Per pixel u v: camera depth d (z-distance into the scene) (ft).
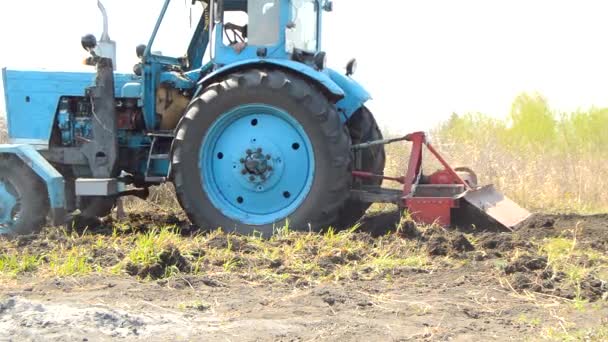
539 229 22.80
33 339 12.83
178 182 23.53
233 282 16.98
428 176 24.56
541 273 17.08
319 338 13.07
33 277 17.38
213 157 23.77
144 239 19.44
